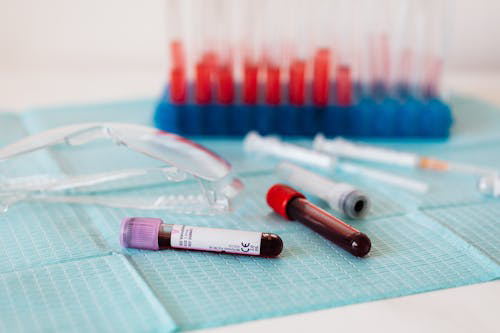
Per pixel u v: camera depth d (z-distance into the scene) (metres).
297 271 0.56
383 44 0.97
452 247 0.61
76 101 1.12
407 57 0.98
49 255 0.58
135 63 1.43
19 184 0.72
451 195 0.74
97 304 0.50
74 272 0.55
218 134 0.95
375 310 0.50
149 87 1.24
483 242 0.62
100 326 0.47
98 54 1.41
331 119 0.94
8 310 0.49
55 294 0.51
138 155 0.86
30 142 0.66
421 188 0.75
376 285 0.53
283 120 0.94
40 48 1.39
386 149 0.90
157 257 0.58
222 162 0.69
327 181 0.72
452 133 0.98
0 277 0.54
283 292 0.52
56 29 1.38
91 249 0.59
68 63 1.41
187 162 0.65
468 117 1.06
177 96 0.93
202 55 0.94
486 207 0.71
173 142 0.67
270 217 0.67
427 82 0.98
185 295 0.51
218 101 0.94
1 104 1.09
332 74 0.99
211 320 0.48
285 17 0.93
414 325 0.48
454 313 0.50
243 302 0.50
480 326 0.48
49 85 1.24
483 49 1.43
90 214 0.67
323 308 0.50
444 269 0.56
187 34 1.33
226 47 0.94
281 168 0.78
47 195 0.72
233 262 0.57
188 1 1.31
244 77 0.92
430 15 0.96
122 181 0.76
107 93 1.19
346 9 0.92
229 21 0.94
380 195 0.75
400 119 0.95
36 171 0.78
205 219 0.66
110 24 1.38
